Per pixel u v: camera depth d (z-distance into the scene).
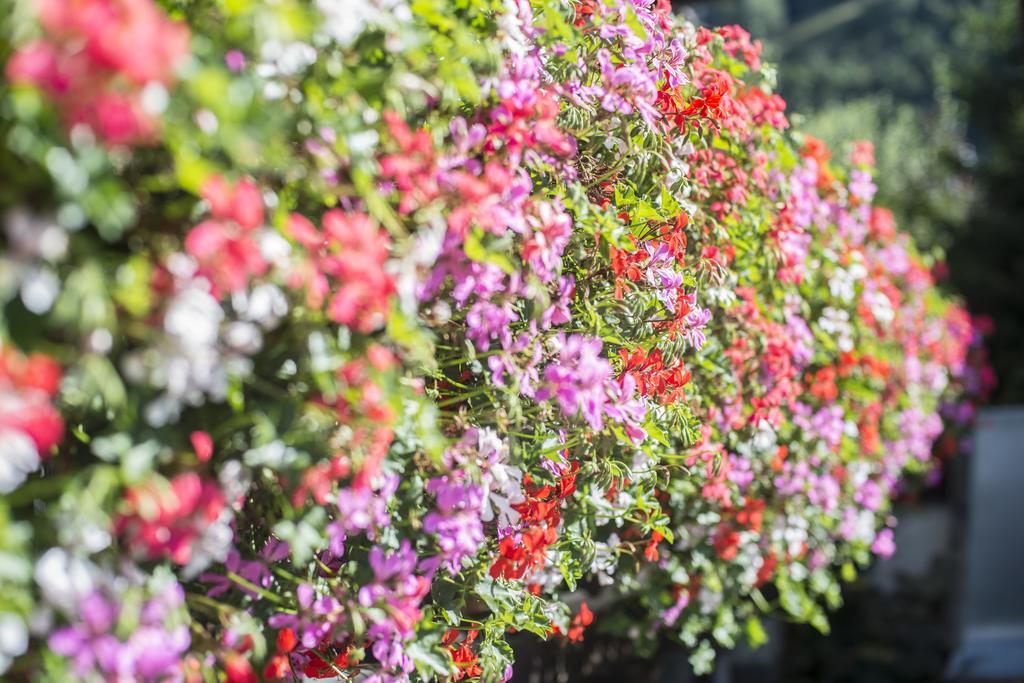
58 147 1.35
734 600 4.14
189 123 1.48
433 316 2.17
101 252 1.53
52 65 1.29
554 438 2.54
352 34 1.87
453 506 2.18
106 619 1.53
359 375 1.80
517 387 2.26
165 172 1.57
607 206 2.63
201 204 1.61
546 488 2.56
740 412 3.67
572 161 2.63
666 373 2.95
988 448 7.17
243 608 1.97
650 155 2.80
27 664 1.58
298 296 1.74
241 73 1.65
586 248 2.66
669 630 4.12
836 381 4.84
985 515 7.15
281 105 1.73
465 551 2.22
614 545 3.20
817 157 4.67
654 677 4.43
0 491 1.46
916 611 7.05
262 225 1.67
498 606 2.56
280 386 1.84
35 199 1.40
